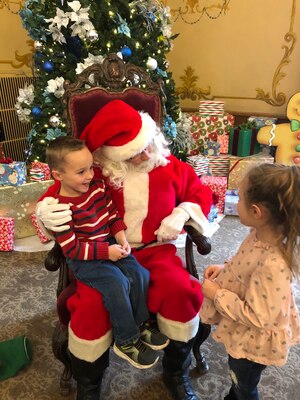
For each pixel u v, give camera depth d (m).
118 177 1.47
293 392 1.50
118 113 1.41
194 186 1.64
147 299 1.34
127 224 1.50
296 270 0.98
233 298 1.05
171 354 1.38
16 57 3.43
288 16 3.30
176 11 3.72
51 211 1.28
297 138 3.18
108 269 1.29
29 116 2.73
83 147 1.27
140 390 1.50
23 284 2.17
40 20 2.46
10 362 1.58
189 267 1.54
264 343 1.03
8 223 2.45
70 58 2.57
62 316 1.34
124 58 2.57
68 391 1.47
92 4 2.45
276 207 0.95
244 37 3.53
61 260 1.42
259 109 3.69
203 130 3.52
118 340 1.24
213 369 1.61
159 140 1.54
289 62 3.42
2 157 2.74
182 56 3.84
